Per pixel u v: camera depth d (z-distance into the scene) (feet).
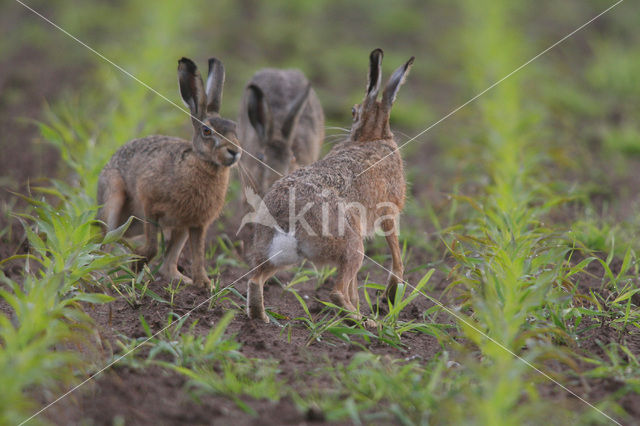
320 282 60.39
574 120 118.42
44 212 51.06
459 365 43.11
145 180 57.36
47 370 35.96
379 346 47.50
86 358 42.70
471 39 153.28
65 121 96.17
